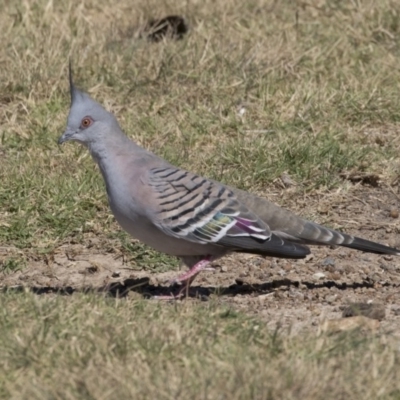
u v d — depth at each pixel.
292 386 10.11
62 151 18.14
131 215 13.12
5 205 16.52
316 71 20.91
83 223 16.12
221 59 21.03
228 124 19.19
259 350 11.05
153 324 11.54
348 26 22.66
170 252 13.50
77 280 14.57
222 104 19.78
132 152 13.27
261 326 11.76
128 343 11.06
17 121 19.64
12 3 24.03
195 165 17.67
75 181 16.97
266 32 22.69
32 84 20.31
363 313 12.63
